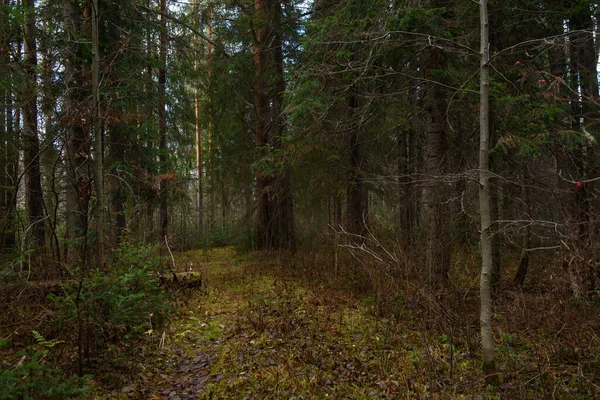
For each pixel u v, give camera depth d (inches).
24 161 293.6
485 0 126.0
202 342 183.2
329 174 376.8
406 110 272.5
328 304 230.2
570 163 196.7
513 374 135.5
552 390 125.6
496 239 231.3
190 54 407.5
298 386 136.9
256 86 442.9
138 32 336.8
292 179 439.5
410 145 422.3
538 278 228.7
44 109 263.6
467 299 212.5
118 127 318.7
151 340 181.0
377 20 195.6
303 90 224.2
